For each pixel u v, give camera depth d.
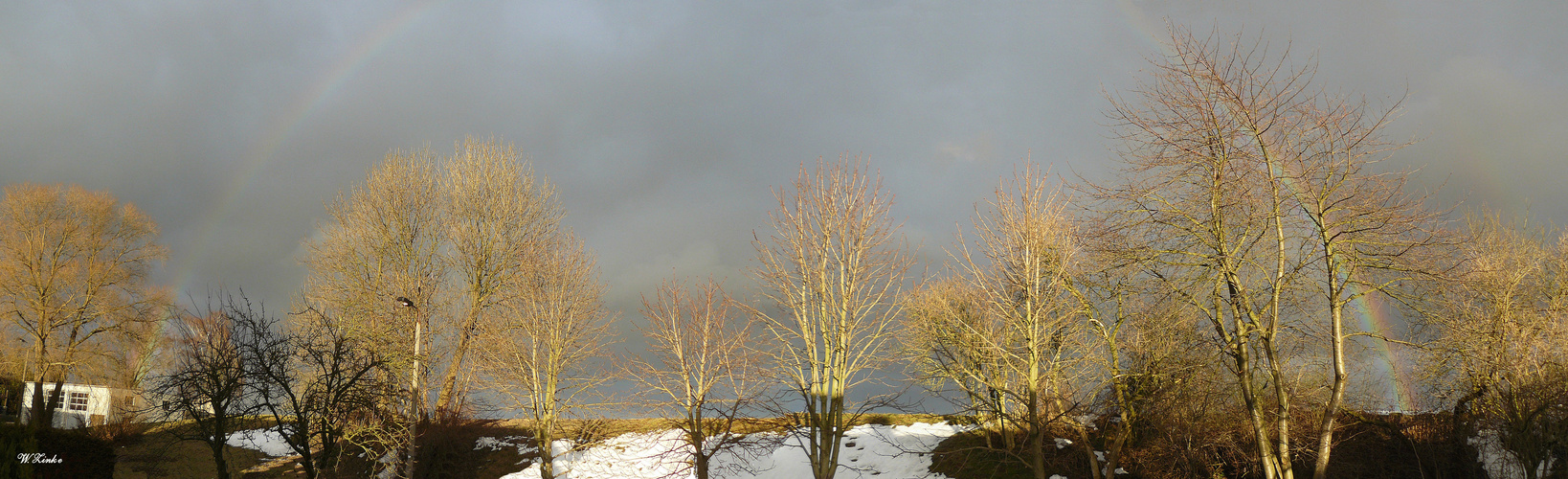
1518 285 22.50
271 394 21.23
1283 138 17.41
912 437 35.09
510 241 38.84
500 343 32.94
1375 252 16.91
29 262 37.75
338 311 33.53
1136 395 23.91
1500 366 20.72
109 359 38.19
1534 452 19.41
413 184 39.06
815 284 23.97
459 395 34.62
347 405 23.22
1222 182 17.73
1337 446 24.44
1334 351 16.97
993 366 24.72
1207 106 17.78
